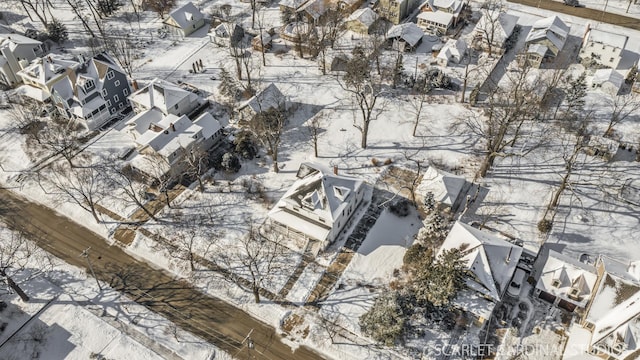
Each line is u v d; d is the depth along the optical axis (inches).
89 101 3422.7
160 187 2908.5
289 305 2397.9
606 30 4298.7
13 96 3745.1
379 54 3865.7
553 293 2281.0
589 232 2650.1
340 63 3969.0
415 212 2800.2
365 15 4315.9
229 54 4170.8
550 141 3184.1
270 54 4160.9
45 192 3019.2
